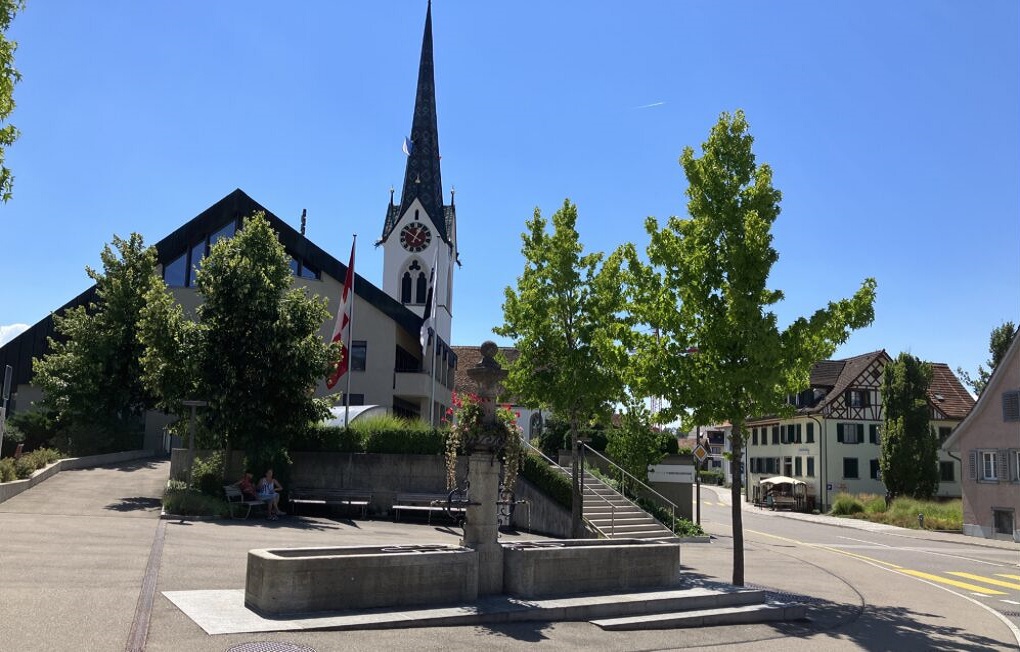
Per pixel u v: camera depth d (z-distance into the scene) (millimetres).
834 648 9969
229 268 21812
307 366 21781
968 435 35969
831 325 13680
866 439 53656
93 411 30266
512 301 19188
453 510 21594
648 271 14820
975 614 13883
